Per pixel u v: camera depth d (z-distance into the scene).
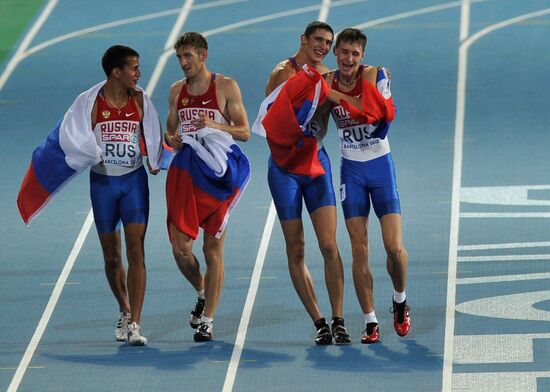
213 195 40.88
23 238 51.38
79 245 50.50
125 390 38.19
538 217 51.16
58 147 40.97
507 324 41.84
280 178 40.16
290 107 39.16
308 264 47.69
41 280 47.41
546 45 69.19
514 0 74.94
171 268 48.03
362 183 40.12
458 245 49.00
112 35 73.00
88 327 43.38
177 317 43.91
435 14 73.56
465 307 43.44
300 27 72.75
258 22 73.62
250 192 54.81
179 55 40.12
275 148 39.84
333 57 67.69
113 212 41.00
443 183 55.09
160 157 41.03
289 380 38.38
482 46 69.44
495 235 49.72
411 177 55.84
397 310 40.62
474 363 39.06
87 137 40.38
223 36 72.12
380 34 71.50
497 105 62.97
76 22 74.88
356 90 39.38
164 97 65.06
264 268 47.66
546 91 64.19
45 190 41.44
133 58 40.16
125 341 42.06
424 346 40.47
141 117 40.78
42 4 77.31
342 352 40.25
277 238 50.31
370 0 75.81
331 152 58.47
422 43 70.12
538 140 59.06
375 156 40.06
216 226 40.97
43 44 72.50
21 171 58.25
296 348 40.81
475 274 46.22
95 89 40.56
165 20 74.44
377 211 40.31
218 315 43.81
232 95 40.50
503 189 54.22
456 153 58.06
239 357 40.25
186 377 38.88
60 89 67.19
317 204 40.28
